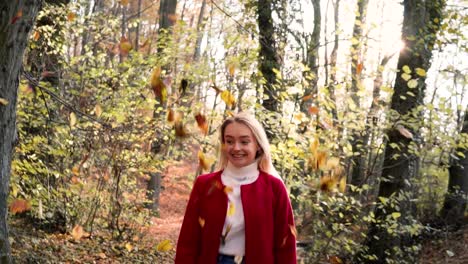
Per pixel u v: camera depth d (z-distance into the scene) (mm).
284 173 5570
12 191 4758
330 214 5770
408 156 6773
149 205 14000
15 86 2535
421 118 5863
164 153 7504
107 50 7492
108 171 7465
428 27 7203
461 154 6309
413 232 6516
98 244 7551
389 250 6996
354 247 6219
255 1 7652
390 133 6008
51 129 5934
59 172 6039
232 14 7316
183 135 2074
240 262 2373
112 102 6797
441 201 10867
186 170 12219
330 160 2432
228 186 2416
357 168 6344
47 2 7188
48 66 6668
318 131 5215
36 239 6301
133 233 8477
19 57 2496
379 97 5809
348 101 5566
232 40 6555
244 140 2457
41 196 5570
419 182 7672
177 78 6410
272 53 6984
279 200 2492
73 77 6844
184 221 2506
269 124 5699
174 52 7324
